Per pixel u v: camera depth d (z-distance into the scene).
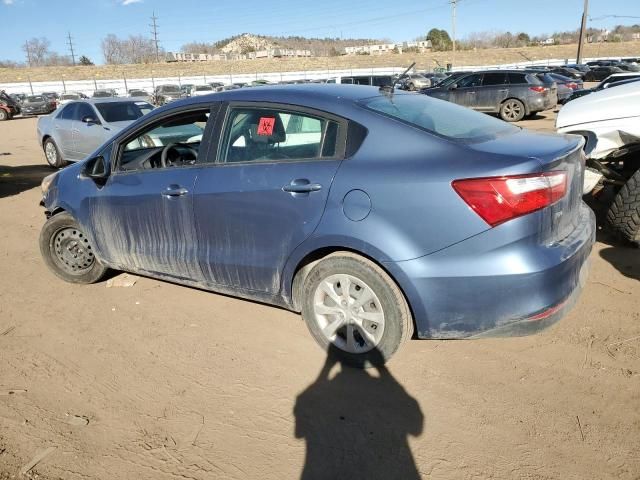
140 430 2.75
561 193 2.80
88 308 4.20
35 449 2.62
